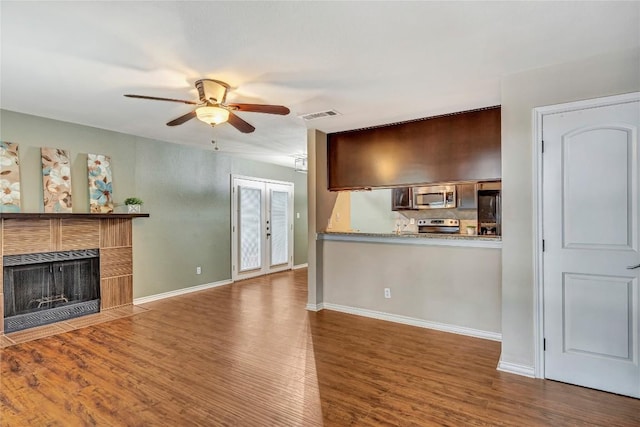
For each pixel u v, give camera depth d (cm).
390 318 400
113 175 452
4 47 222
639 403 225
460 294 356
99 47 222
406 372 270
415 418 210
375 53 232
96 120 398
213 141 513
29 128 376
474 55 235
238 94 310
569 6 180
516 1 175
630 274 231
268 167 709
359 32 205
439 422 206
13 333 354
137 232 480
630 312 232
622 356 234
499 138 346
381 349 316
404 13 185
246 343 330
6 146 357
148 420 207
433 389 244
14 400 229
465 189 597
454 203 596
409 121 398
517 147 263
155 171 503
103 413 214
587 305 244
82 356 298
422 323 378
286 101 328
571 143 246
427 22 195
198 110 270
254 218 677
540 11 184
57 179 395
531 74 258
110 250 444
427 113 370
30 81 279
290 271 748
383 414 214
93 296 431
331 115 376
